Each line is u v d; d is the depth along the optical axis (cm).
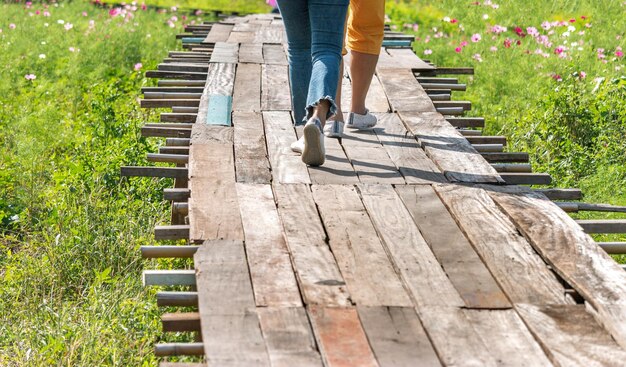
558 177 1005
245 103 881
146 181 952
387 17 1981
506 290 483
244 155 709
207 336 426
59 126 1216
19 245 912
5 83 1420
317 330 434
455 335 436
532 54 1518
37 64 1603
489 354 419
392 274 502
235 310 453
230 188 632
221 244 535
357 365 405
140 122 1127
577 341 428
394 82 976
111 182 955
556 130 1101
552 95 1149
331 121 770
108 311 700
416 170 688
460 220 579
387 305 463
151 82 1409
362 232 562
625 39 1597
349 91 934
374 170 687
